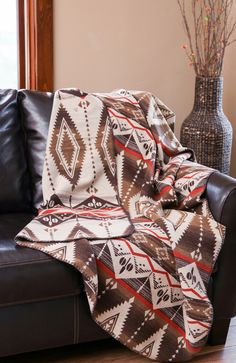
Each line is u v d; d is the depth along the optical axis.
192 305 1.96
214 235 1.99
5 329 1.85
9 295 1.80
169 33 3.27
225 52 3.36
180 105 3.44
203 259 1.98
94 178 2.27
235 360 2.09
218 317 2.11
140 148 2.36
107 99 2.43
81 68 3.11
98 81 3.17
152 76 3.31
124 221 2.09
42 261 1.83
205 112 3.00
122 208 2.23
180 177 2.28
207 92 2.97
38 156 2.36
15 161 2.37
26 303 1.86
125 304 1.94
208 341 2.18
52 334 1.93
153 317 1.99
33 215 2.32
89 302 1.85
